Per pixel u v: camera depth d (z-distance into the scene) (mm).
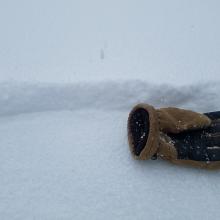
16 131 590
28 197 517
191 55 675
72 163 553
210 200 526
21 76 622
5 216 498
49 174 542
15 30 722
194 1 806
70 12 776
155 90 617
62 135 586
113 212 507
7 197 517
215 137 536
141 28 739
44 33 720
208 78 629
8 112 608
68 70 641
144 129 514
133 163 553
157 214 508
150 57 672
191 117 540
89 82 618
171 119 536
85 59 667
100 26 743
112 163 554
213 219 509
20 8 778
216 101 623
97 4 803
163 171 548
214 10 781
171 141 535
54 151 567
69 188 527
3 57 660
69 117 610
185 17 764
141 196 523
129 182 536
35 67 643
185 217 508
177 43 702
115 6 798
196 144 531
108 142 578
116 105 620
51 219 496
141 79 622
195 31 729
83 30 732
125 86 619
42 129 594
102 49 689
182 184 538
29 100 609
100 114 613
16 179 536
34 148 570
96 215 503
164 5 798
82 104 620
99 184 533
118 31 732
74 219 498
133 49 690
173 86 617
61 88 612
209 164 526
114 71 641
